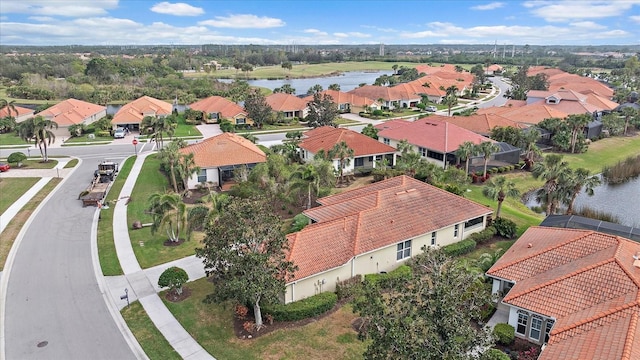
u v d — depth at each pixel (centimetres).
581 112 9231
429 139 6394
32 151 7062
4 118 8475
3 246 3700
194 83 15812
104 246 3731
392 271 3247
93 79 15450
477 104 12862
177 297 2977
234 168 5366
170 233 3809
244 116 9312
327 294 2880
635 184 6203
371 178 5756
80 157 6731
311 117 8981
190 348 2469
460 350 1585
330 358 2380
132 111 8981
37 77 14150
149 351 2447
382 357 1641
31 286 3102
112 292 3044
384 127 7594
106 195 5000
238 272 2433
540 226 3572
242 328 2642
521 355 2402
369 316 1847
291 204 4669
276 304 2697
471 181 5616
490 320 2722
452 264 1941
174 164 5178
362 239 3206
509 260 2975
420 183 4088
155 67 18975
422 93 13238
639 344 1947
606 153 7412
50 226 4134
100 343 2514
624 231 3356
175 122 9206
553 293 2483
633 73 19712
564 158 6988
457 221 3669
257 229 2497
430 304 1655
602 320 2167
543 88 13875
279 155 5594
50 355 2414
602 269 2508
